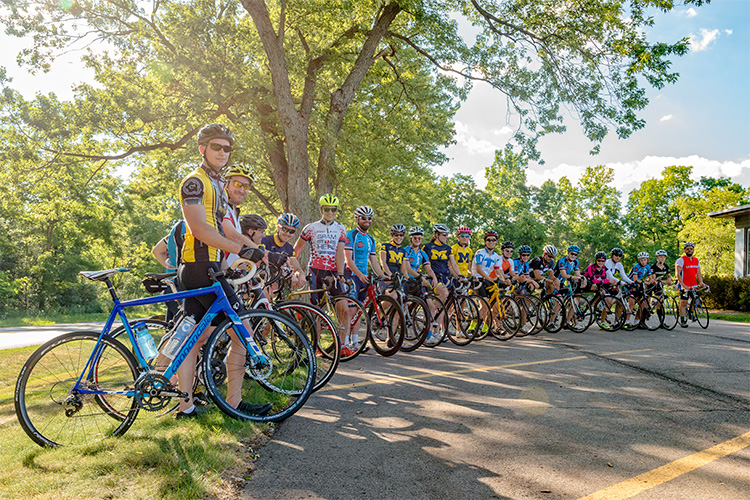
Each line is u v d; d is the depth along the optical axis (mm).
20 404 3229
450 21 14914
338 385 4961
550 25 14820
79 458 2896
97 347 3420
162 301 3576
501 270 8945
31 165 17766
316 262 6562
